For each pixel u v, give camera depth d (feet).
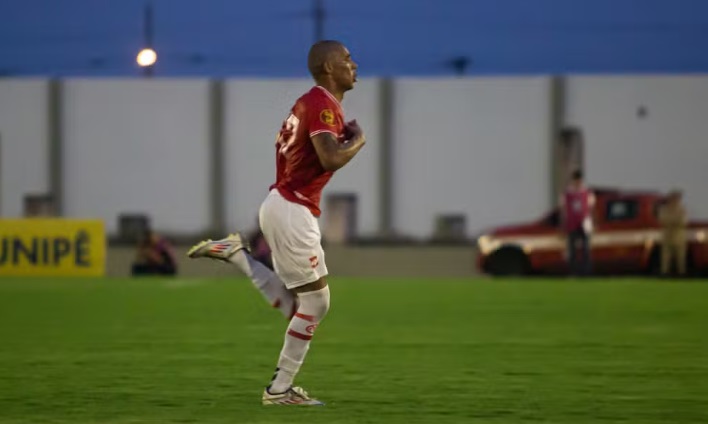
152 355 146.41
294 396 107.04
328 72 100.94
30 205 526.57
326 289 102.89
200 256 104.78
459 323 188.03
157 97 524.93
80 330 177.68
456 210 509.76
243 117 522.47
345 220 509.35
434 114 510.17
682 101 495.82
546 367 135.13
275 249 101.50
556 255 368.89
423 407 107.55
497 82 507.30
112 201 526.98
